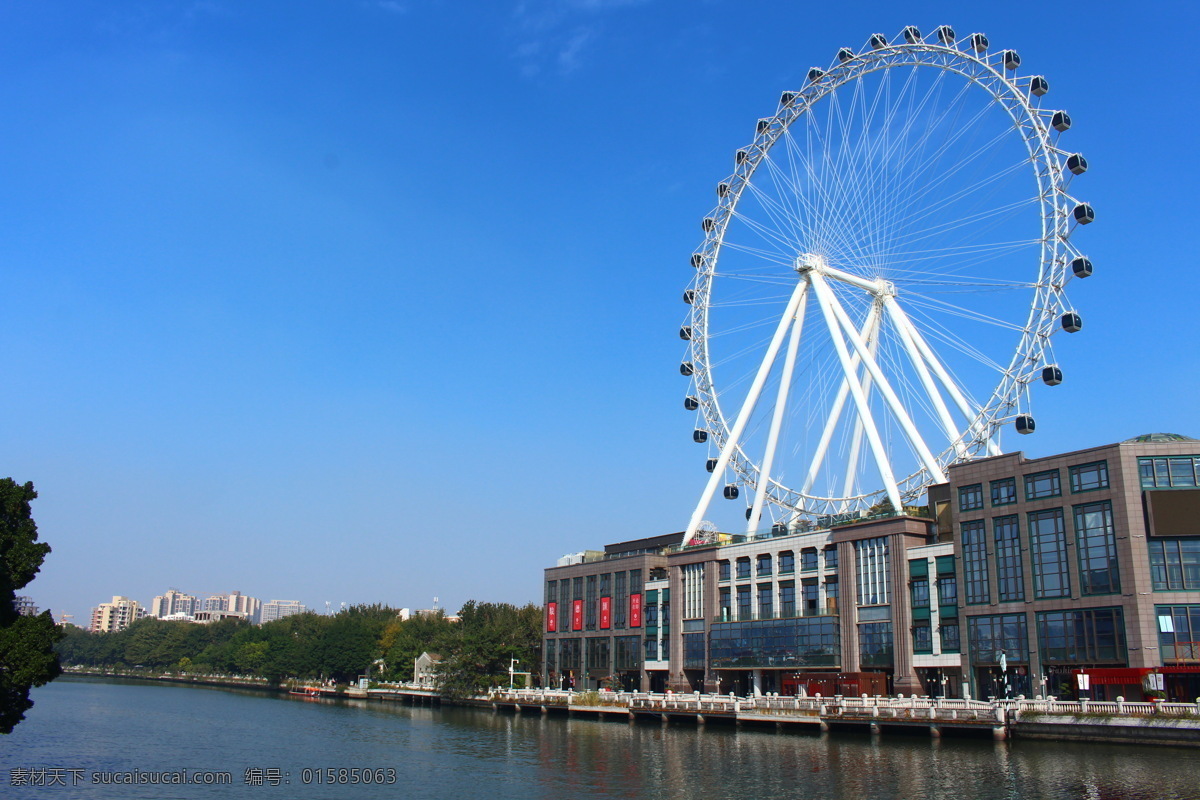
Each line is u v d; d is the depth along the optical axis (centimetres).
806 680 11962
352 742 10294
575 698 14212
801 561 12962
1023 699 8725
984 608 10475
